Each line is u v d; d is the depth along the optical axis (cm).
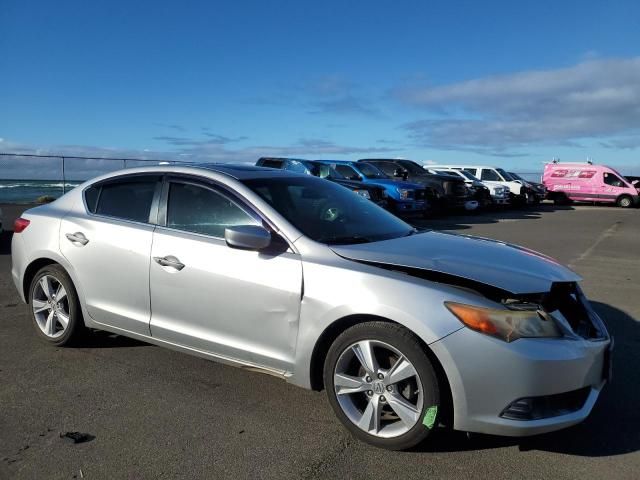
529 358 287
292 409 368
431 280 313
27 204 2117
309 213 386
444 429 341
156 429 338
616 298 696
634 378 427
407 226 438
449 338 292
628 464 305
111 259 422
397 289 309
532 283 311
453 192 2000
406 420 307
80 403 372
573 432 340
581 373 300
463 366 290
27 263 479
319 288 329
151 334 409
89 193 466
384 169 2098
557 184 3225
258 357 357
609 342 330
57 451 312
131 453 311
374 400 318
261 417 356
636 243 1277
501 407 290
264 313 350
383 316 307
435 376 298
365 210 436
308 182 439
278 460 306
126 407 367
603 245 1237
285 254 350
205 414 359
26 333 512
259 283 350
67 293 455
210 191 397
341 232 377
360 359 319
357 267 327
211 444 322
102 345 481
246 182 395
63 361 445
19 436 329
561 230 1611
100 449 315
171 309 393
